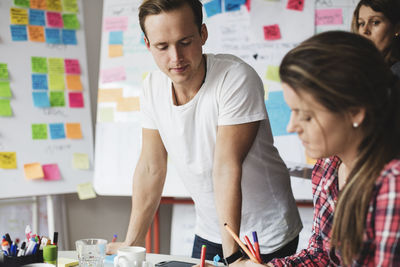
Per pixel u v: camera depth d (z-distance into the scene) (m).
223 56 1.39
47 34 2.46
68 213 2.71
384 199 0.74
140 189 1.51
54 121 2.45
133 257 1.18
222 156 1.31
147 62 2.49
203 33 1.35
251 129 1.32
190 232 2.50
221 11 2.39
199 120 1.39
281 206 1.49
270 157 1.46
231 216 1.26
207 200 1.50
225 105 1.31
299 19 2.33
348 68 0.75
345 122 0.77
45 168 2.40
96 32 2.80
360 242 0.80
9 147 2.32
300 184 2.30
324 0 2.32
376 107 0.76
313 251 1.10
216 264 1.27
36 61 2.41
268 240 1.48
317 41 0.78
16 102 2.35
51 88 2.45
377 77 0.76
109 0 2.59
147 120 1.51
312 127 0.79
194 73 1.29
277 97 2.33
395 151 0.78
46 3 2.45
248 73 1.33
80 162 2.50
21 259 1.18
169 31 1.22
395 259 0.72
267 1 2.36
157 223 2.56
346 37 0.78
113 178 2.49
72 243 2.72
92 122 2.78
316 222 1.09
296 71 0.77
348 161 0.84
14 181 2.32
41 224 2.62
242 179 1.43
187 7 1.22
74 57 2.53
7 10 2.35
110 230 2.84
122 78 2.52
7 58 2.34
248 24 2.37
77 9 2.56
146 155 1.52
